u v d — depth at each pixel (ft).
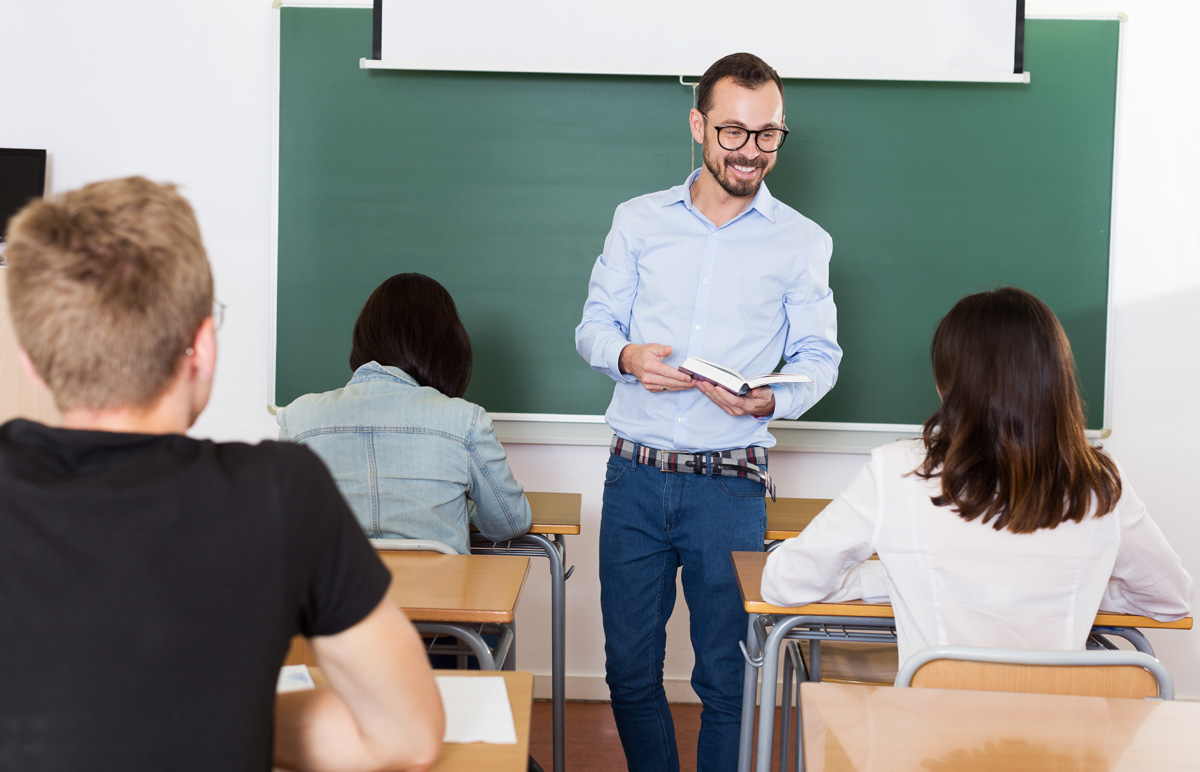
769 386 6.17
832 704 3.52
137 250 2.20
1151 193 9.04
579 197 9.10
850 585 4.99
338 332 9.23
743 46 8.71
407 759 2.47
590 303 6.95
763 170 6.34
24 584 1.96
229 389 9.41
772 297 6.57
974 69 8.66
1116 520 4.36
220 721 2.03
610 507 6.71
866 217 9.04
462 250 9.18
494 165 9.09
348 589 2.25
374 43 8.79
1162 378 9.17
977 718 3.42
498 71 8.92
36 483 2.02
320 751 2.50
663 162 9.03
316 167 9.11
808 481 9.43
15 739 1.93
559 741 6.98
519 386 9.30
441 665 6.93
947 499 4.31
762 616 5.65
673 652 9.73
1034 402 4.17
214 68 9.13
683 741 8.71
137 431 2.26
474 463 6.01
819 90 8.91
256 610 2.07
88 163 9.17
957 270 9.07
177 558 2.03
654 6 8.72
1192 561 9.31
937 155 8.97
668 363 6.61
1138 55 8.92
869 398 9.21
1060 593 4.34
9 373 6.68
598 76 8.96
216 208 9.25
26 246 2.19
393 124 9.07
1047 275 9.05
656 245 6.65
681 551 6.56
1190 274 9.07
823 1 8.64
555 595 7.00
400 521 5.90
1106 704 3.55
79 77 9.11
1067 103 8.90
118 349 2.18
